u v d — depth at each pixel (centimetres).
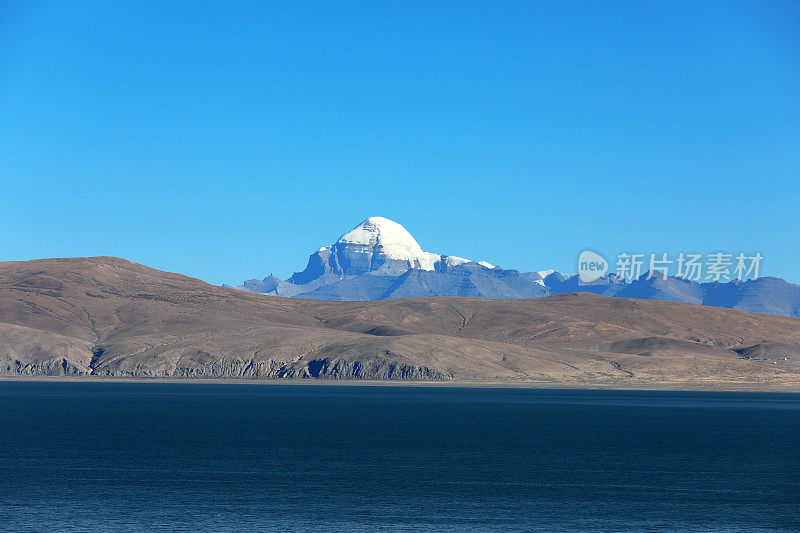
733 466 10975
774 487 9419
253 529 7469
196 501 8512
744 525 7662
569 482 9688
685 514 8056
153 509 8156
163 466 10675
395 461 11262
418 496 8831
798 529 7531
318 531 7412
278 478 9831
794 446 13212
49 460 11138
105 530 7406
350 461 11238
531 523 7706
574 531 7456
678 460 11512
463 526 7594
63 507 8225
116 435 14188
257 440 13575
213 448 12494
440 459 11500
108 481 9562
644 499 8731
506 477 10006
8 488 9125
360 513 8050
